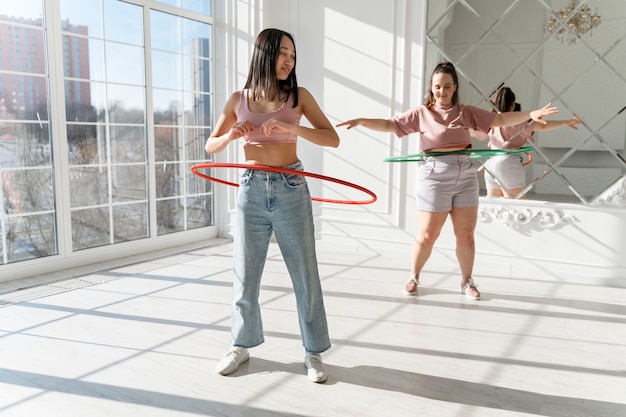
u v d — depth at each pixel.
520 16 3.93
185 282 3.79
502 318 3.13
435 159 3.38
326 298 3.46
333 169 4.93
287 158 2.22
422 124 3.40
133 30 4.48
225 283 3.77
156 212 4.84
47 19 3.82
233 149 5.28
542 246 4.08
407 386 2.25
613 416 2.03
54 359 2.47
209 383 2.24
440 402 2.11
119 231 4.54
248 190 2.23
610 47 3.68
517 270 4.17
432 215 3.42
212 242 5.21
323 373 2.27
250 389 2.20
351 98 4.74
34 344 2.64
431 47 4.31
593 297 3.57
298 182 2.22
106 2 4.25
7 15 3.61
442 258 4.45
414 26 4.37
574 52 3.79
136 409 2.02
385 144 4.64
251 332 2.39
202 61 5.16
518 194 4.11
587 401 2.15
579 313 3.24
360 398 2.13
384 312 3.20
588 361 2.54
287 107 2.19
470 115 3.35
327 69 4.83
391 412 2.03
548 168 3.98
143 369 2.37
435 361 2.51
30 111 3.81
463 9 4.14
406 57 4.43
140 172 4.68
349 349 2.64
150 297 3.43
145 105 4.66
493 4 4.02
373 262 4.48
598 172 3.84
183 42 4.94
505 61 4.02
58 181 3.99
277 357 2.52
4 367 2.38
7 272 3.72
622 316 3.20
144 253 4.69
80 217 4.23
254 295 2.37
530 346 2.71
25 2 3.71
